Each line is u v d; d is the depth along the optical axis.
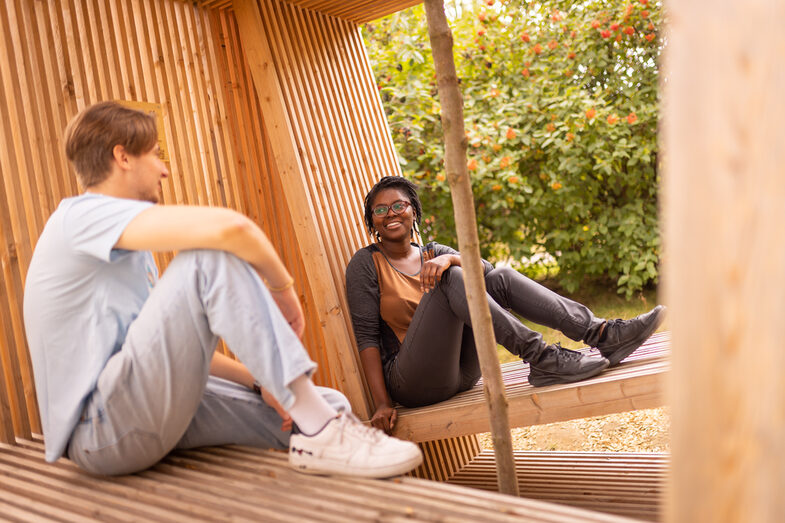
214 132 3.26
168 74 3.04
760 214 0.77
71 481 1.90
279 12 3.46
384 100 6.28
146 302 1.72
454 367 2.95
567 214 6.25
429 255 3.24
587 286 6.87
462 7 6.57
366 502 1.56
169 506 1.64
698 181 0.81
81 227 1.71
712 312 0.81
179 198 3.01
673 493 0.88
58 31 2.58
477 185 6.21
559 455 3.71
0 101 2.37
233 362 2.12
